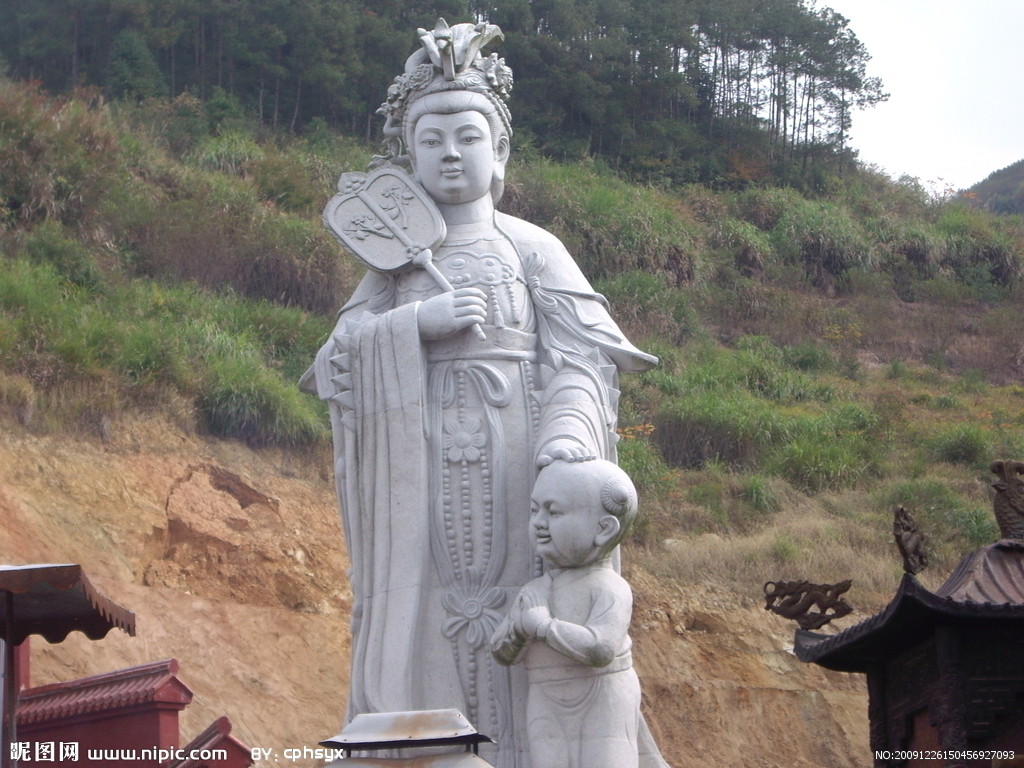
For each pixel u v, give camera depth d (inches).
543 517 264.7
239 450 682.2
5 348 657.0
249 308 860.0
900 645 291.4
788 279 1262.3
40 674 495.8
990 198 2596.0
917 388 1098.7
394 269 297.9
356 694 279.4
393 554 281.4
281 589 608.7
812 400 1015.6
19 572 283.4
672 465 863.7
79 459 621.3
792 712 623.2
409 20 1573.6
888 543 767.1
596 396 288.2
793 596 325.1
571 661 257.8
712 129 1665.8
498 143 309.7
